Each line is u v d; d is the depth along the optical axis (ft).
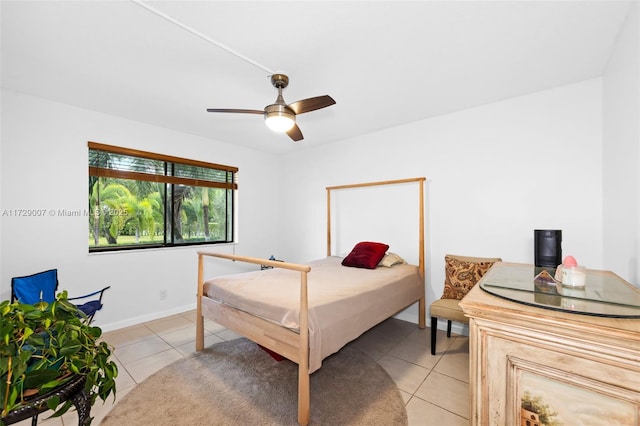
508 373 3.36
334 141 13.37
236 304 6.89
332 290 6.89
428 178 10.48
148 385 6.53
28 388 2.75
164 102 8.92
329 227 13.11
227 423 5.32
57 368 2.96
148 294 10.77
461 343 8.87
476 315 3.56
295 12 5.03
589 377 2.90
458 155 9.79
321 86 7.89
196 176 12.51
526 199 8.53
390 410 5.71
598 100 7.46
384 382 6.70
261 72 7.11
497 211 9.03
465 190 9.66
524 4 4.88
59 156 8.86
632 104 5.25
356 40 5.86
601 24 5.42
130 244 10.76
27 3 4.76
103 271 9.71
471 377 3.66
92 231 9.87
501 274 5.32
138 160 10.76
